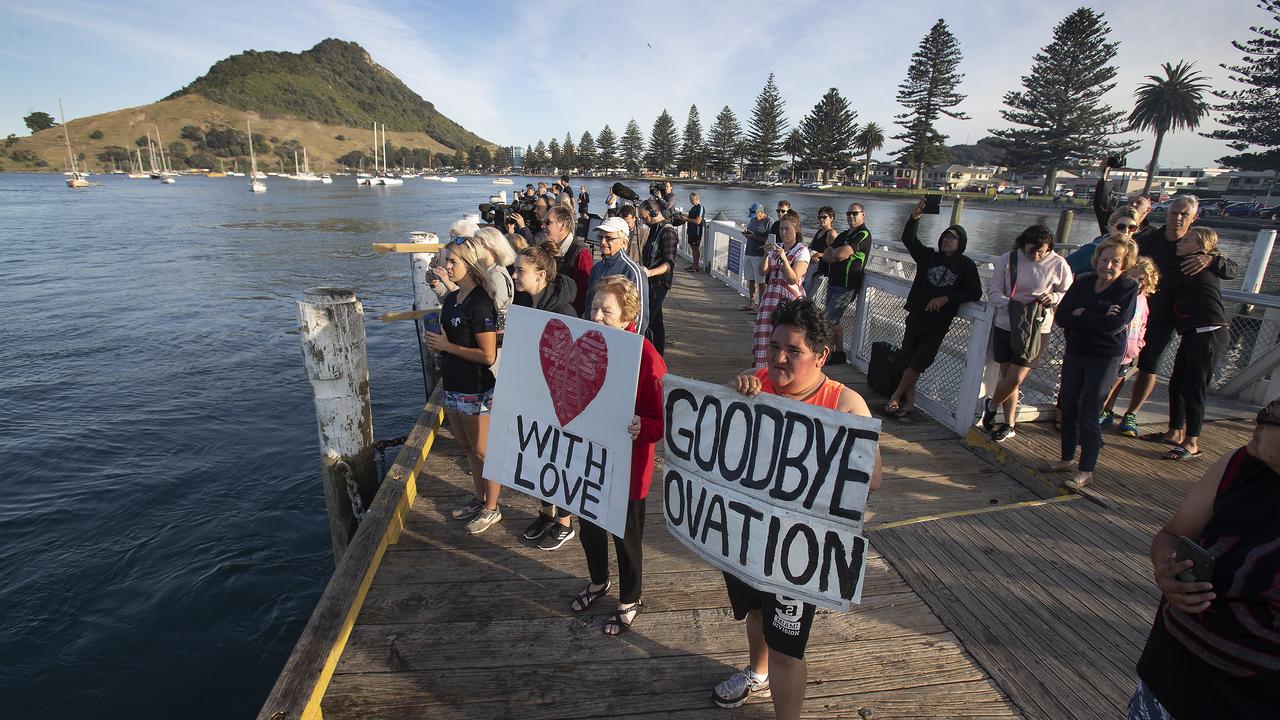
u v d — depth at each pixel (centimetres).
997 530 362
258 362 1112
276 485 666
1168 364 598
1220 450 463
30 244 2803
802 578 196
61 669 411
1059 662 263
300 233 3341
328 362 393
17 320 1405
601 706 241
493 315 328
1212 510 144
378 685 249
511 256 357
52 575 510
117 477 680
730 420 208
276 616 464
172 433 800
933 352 512
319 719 232
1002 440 468
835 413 188
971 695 248
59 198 6906
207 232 3366
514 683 252
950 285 488
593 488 260
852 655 269
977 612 295
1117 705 241
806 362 192
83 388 965
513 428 283
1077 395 403
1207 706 140
